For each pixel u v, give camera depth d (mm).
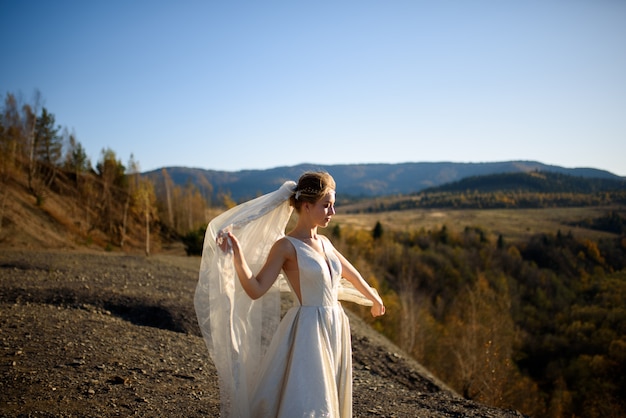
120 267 13914
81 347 5992
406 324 19609
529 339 39750
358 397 5750
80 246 33344
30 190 43969
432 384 7668
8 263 12945
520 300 51406
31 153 47062
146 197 37906
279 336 3082
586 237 83312
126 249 42375
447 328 25719
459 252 67125
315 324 3016
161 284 11500
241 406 2980
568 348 37688
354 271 3510
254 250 3363
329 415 2854
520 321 45469
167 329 7992
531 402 18859
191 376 5453
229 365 3004
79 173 57094
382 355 8484
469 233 88875
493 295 32781
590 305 47406
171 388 4953
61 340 6184
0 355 5285
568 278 65062
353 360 8047
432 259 59562
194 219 64562
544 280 59750
